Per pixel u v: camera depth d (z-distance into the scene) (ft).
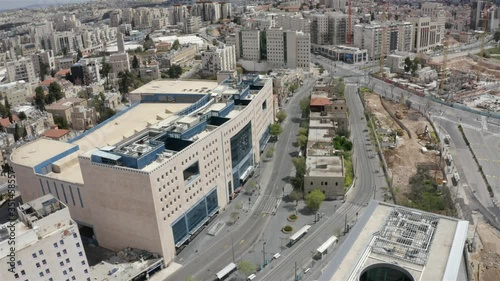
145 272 549.54
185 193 605.31
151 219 556.92
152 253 579.07
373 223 416.05
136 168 549.95
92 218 619.26
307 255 580.71
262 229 647.15
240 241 622.13
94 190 592.19
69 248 460.96
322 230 632.79
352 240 393.29
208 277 552.41
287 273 548.72
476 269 541.75
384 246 379.76
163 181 558.56
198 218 645.10
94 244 634.84
